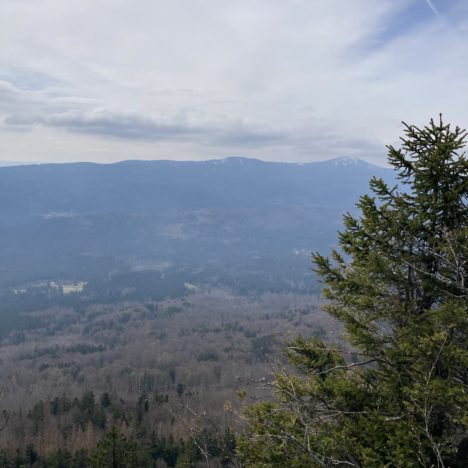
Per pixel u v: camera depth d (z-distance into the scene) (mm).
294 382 7035
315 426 6641
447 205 6762
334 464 6340
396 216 6898
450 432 6414
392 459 6012
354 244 7102
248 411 7102
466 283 6516
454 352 5945
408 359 6523
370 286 7012
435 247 6859
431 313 6254
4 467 34062
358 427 6777
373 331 7156
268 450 6664
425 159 6910
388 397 6801
